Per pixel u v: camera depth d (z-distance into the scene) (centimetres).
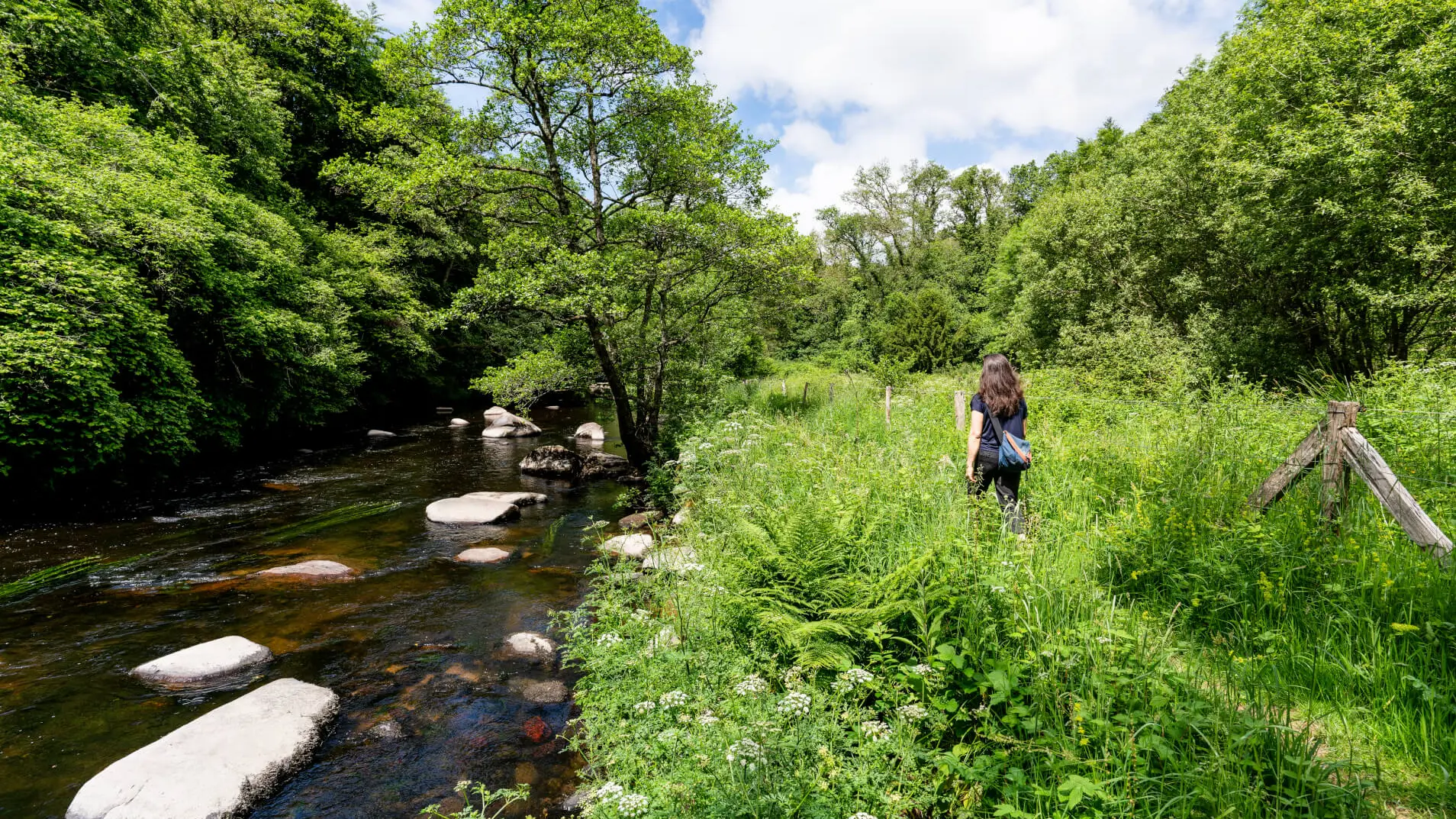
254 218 1454
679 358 1469
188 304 1134
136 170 1121
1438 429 468
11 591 601
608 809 251
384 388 2278
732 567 409
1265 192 1134
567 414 2655
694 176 1316
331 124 2342
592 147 1253
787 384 2489
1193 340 1444
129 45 1431
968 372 2298
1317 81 1089
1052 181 4581
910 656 318
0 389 767
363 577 657
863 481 536
